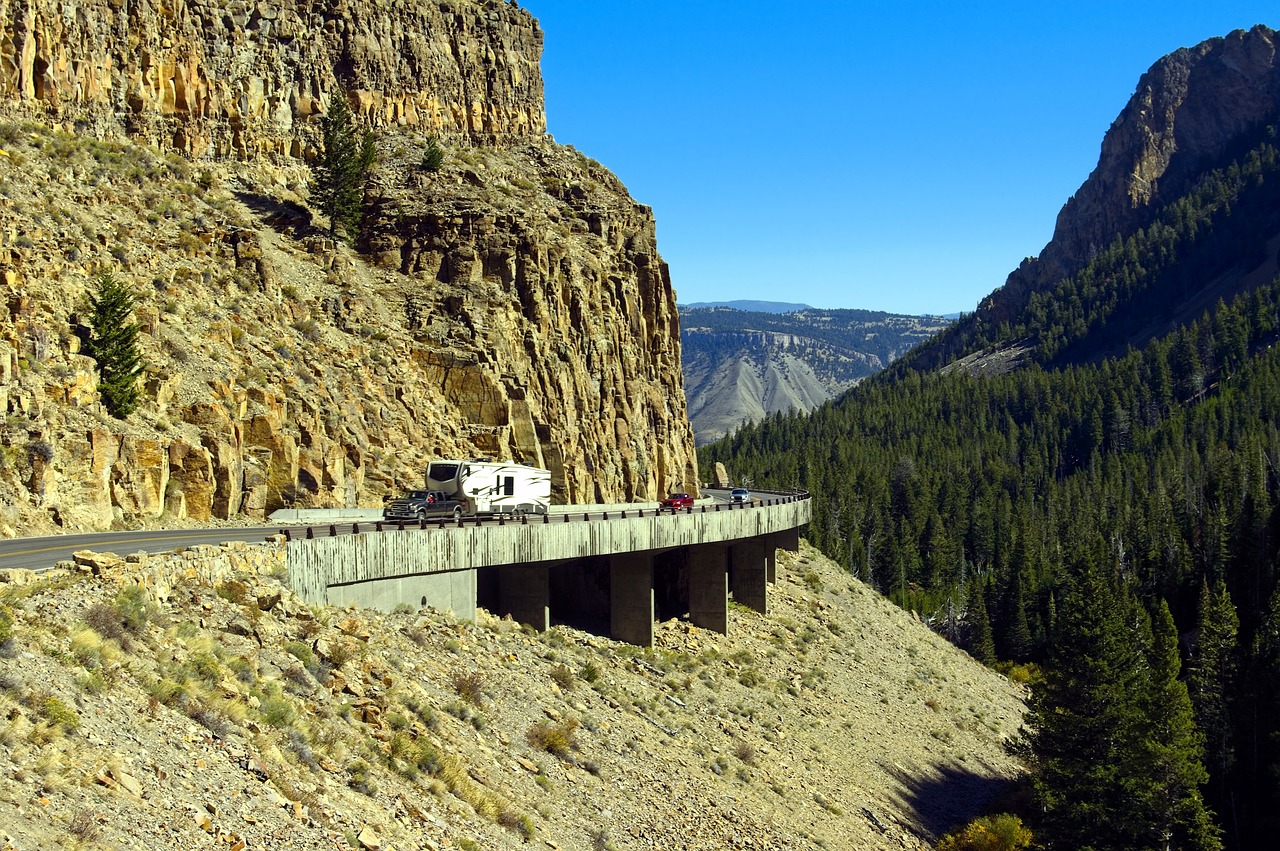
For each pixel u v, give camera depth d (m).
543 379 62.00
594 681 40.25
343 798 20.75
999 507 167.25
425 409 56.00
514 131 80.88
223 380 46.34
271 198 62.59
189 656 22.42
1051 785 50.31
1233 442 193.00
